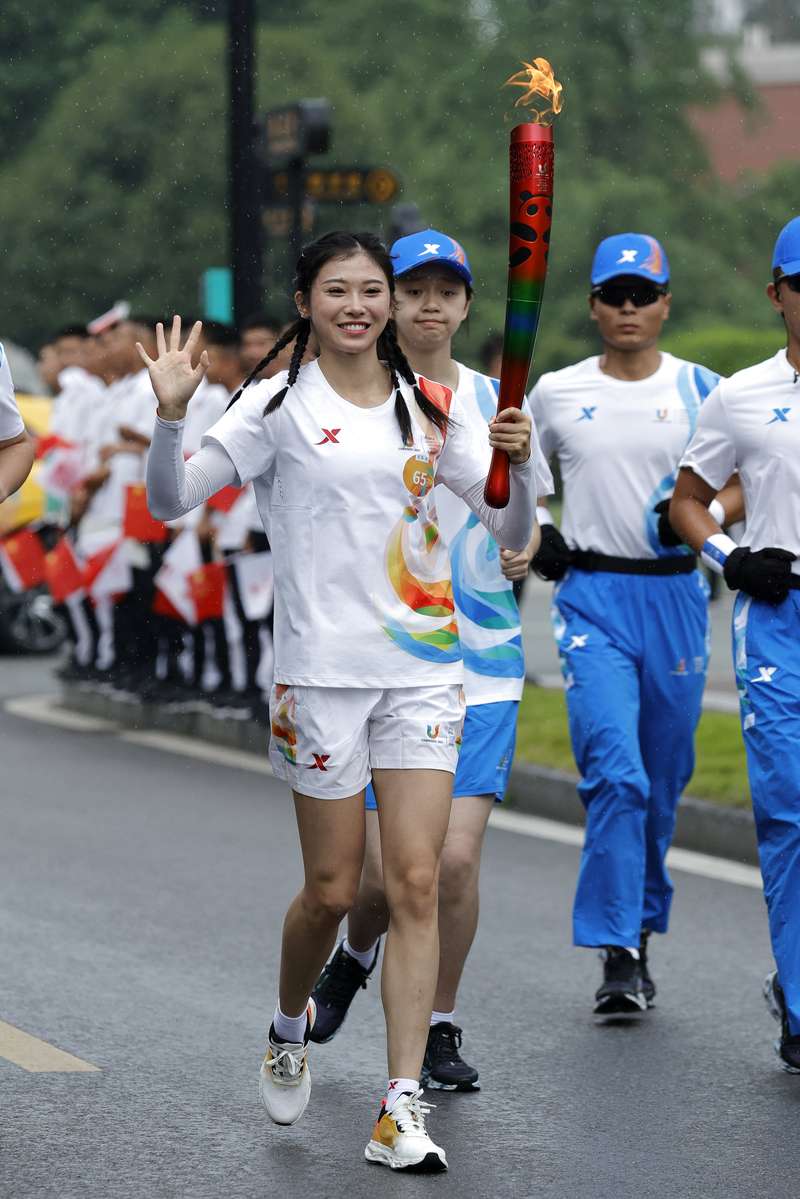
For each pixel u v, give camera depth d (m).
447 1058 15.28
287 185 35.28
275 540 13.41
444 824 13.41
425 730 13.31
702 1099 15.03
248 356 30.39
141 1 107.62
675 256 104.56
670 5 113.56
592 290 18.59
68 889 21.67
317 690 13.23
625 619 18.27
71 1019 16.67
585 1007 17.62
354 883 13.40
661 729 18.47
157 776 29.66
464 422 13.73
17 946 19.09
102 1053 15.76
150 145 92.88
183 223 92.25
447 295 15.76
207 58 92.75
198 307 92.75
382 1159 13.27
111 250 93.31
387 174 35.38
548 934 20.17
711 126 141.50
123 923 20.16
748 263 111.56
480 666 15.75
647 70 111.56
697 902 21.69
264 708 32.34
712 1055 16.23
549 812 26.67
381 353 13.39
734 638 16.48
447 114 103.12
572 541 18.55
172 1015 16.88
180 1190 12.73
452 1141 13.95
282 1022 13.83
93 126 93.31
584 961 19.19
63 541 35.91
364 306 13.09
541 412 18.75
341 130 95.00
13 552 38.59
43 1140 13.68
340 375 13.31
